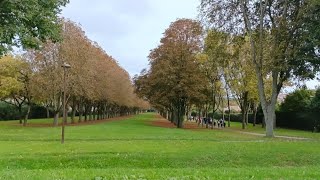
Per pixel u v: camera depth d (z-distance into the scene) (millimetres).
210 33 36375
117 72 85625
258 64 34906
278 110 67438
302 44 33438
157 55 60281
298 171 13570
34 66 52250
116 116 128500
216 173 12820
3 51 20516
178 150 20859
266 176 12180
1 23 20781
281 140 29484
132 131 40438
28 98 58781
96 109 100562
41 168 16688
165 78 54781
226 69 55031
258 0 35312
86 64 52969
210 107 73375
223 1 35719
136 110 189625
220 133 42438
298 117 62219
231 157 19484
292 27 33156
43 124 62156
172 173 12906
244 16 35094
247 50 42938
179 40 57875
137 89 68500
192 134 36875
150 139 29031
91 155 18750
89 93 54844
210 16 35969
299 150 21500
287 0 33531
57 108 56781
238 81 56656
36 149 21281
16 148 21875
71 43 51219
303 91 63125
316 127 55562
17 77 55250
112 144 23984
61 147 22266
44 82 50875
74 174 12398
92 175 12078
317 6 31234
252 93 56594
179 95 55219
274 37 33375
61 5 23328
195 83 54625
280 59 33156
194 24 55250
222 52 37750
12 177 11109
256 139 30719
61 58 50344
